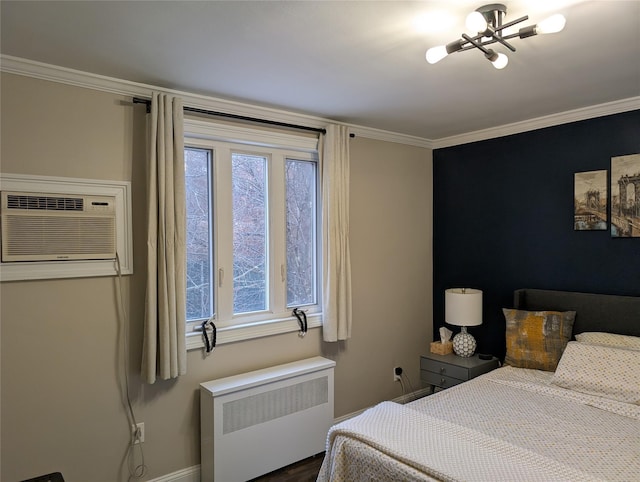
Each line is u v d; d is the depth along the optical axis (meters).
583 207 3.21
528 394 2.61
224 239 3.00
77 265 2.36
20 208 2.20
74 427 2.37
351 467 1.95
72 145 2.35
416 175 4.14
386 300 3.88
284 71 2.38
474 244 3.94
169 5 1.68
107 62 2.23
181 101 2.60
